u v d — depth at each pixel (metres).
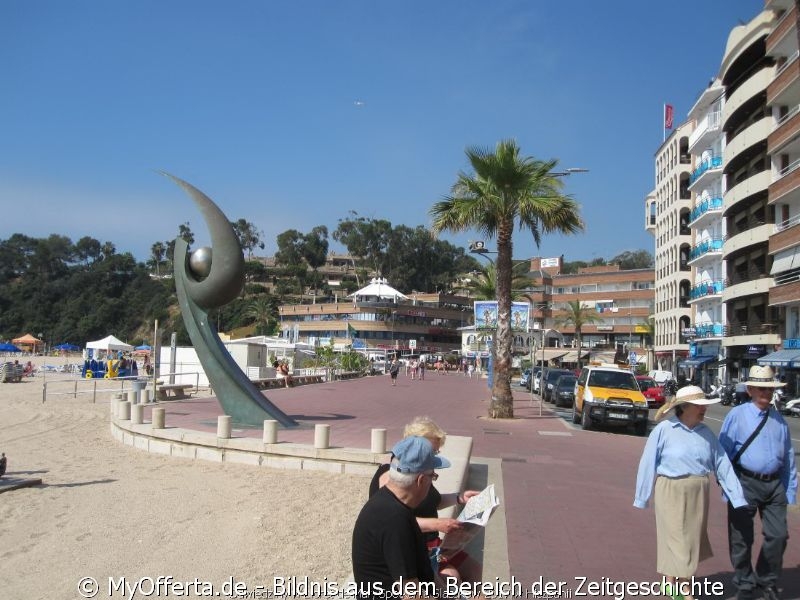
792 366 35.56
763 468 5.46
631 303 100.81
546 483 10.84
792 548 7.19
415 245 137.38
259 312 112.38
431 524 4.05
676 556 5.14
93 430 18.22
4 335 129.88
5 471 11.25
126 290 139.12
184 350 35.91
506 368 22.70
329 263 156.88
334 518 8.58
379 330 101.88
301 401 27.02
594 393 20.77
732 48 46.59
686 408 5.28
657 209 75.88
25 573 6.66
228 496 9.88
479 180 22.20
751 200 44.66
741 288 44.75
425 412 23.73
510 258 22.53
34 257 143.75
